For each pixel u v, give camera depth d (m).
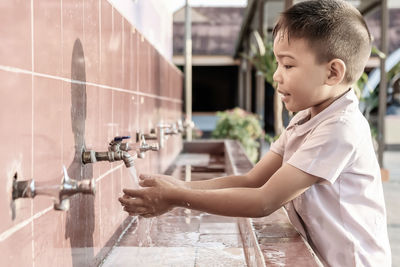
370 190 1.05
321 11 0.97
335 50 0.97
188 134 4.64
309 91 1.00
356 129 1.01
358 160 1.03
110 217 1.40
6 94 0.67
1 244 0.65
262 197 0.96
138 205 0.99
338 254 1.04
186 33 4.72
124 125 1.65
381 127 6.33
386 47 6.21
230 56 11.89
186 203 0.97
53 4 0.89
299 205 1.09
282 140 1.30
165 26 4.54
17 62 0.71
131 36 1.78
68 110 0.99
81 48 1.10
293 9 1.01
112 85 1.45
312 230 1.06
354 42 0.99
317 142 0.99
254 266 0.98
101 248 1.29
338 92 1.04
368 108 8.02
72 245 1.02
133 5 2.54
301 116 1.22
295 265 0.82
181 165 3.21
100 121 1.29
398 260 2.97
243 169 2.02
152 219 1.74
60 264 0.93
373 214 1.06
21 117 0.73
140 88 2.00
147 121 2.23
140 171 1.88
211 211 0.97
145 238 1.52
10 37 0.69
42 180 0.83
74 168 1.04
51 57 0.88
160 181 1.01
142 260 1.29
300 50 0.98
